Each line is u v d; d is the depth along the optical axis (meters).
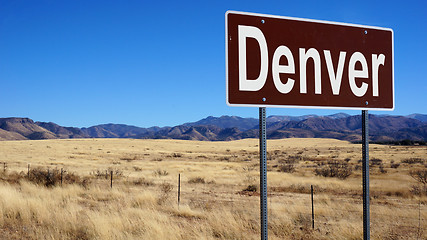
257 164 47.84
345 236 9.13
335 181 25.50
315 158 63.81
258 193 19.83
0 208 11.38
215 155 80.69
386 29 4.14
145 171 36.50
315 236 9.52
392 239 9.26
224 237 9.18
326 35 3.85
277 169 38.66
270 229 10.30
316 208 13.76
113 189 19.02
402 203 16.08
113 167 42.47
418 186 20.75
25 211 11.33
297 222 11.48
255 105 3.53
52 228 9.72
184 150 100.50
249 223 10.89
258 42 3.58
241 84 3.51
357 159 58.47
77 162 50.81
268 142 155.12
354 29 4.00
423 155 65.62
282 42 3.66
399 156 63.53
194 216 12.59
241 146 128.38
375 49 4.08
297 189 21.44
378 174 31.16
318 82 3.79
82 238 8.97
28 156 61.34
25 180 20.77
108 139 142.00
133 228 9.71
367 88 4.02
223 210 12.90
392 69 4.15
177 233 9.02
